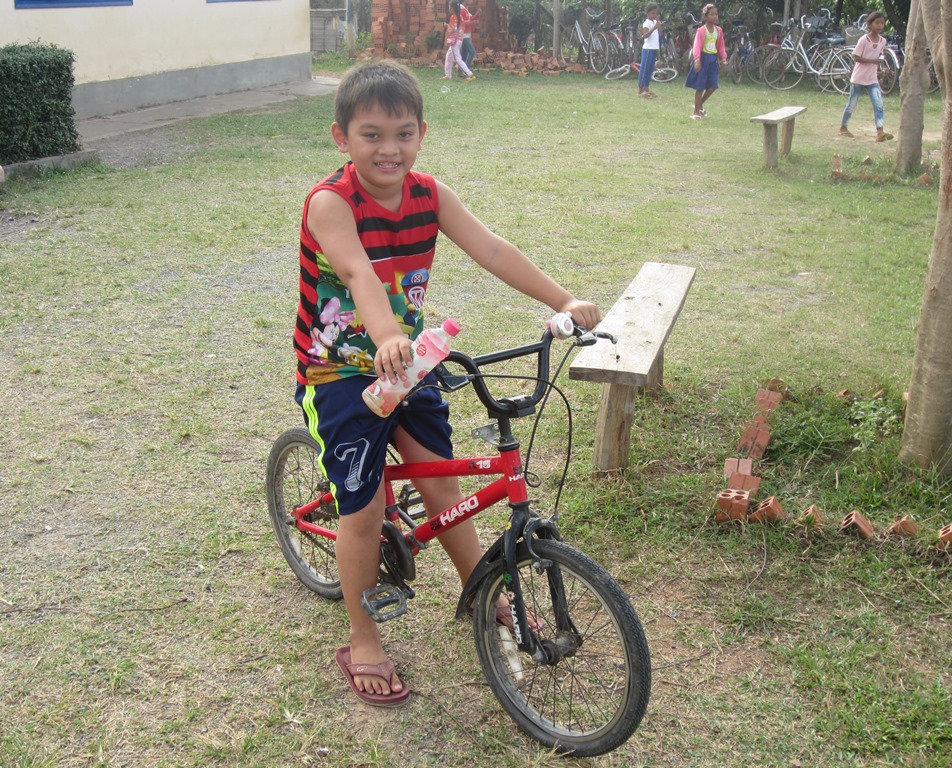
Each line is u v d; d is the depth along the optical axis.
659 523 3.58
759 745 2.59
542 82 18.44
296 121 12.73
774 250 7.23
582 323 2.41
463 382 2.25
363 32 22.92
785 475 3.93
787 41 17.67
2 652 2.89
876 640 2.98
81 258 6.70
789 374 4.90
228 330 5.46
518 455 2.43
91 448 4.11
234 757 2.52
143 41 13.32
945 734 2.60
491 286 6.34
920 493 3.69
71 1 11.99
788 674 2.85
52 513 3.62
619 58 19.58
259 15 15.62
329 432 2.50
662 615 3.11
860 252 7.18
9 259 6.61
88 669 2.83
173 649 2.92
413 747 2.58
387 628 3.05
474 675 2.85
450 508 2.63
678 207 8.46
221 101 14.38
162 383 4.74
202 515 3.64
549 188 9.12
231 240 7.25
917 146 9.80
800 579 3.28
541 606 3.01
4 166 8.94
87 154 9.76
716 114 14.25
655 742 2.60
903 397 4.39
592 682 2.78
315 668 2.86
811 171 10.05
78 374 4.82
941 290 3.58
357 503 2.54
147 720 2.64
